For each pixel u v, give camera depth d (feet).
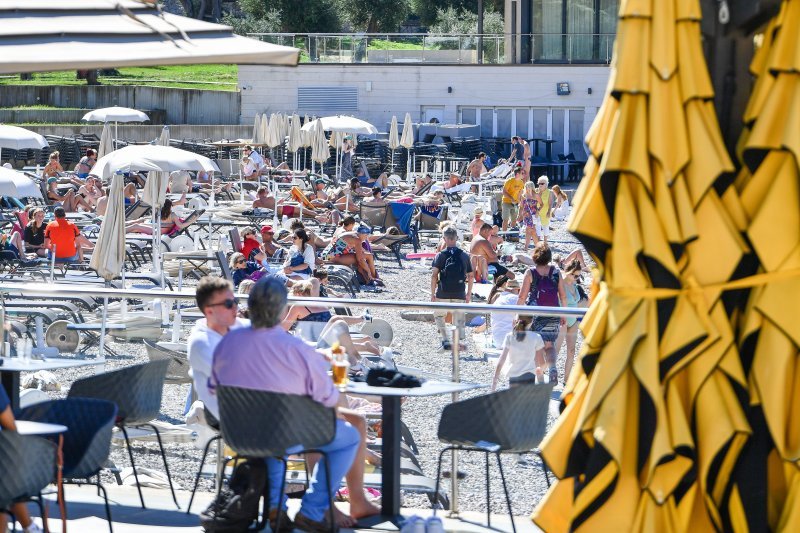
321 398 49.90
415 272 191.42
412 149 351.25
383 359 66.64
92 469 48.73
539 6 379.14
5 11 45.57
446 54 386.52
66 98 404.57
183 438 65.41
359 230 173.99
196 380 57.11
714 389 34.50
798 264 34.19
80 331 87.25
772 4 34.86
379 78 389.39
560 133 379.35
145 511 57.93
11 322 69.56
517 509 64.85
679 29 34.60
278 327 50.65
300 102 394.11
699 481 34.76
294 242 154.30
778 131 34.32
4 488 43.39
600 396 34.55
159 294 64.08
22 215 178.50
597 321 35.88
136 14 47.52
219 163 305.12
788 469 35.06
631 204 34.63
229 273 143.33
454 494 60.18
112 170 155.33
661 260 34.01
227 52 43.47
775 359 34.19
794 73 34.22
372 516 55.36
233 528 51.03
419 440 69.31
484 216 236.22
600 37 375.86
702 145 34.32
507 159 330.75
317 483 52.34
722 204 35.06
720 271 34.32
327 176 316.19
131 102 406.21
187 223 181.98
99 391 56.85
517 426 54.49
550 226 260.62
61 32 43.39
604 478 34.91
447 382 59.26
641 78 34.19
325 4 553.23
